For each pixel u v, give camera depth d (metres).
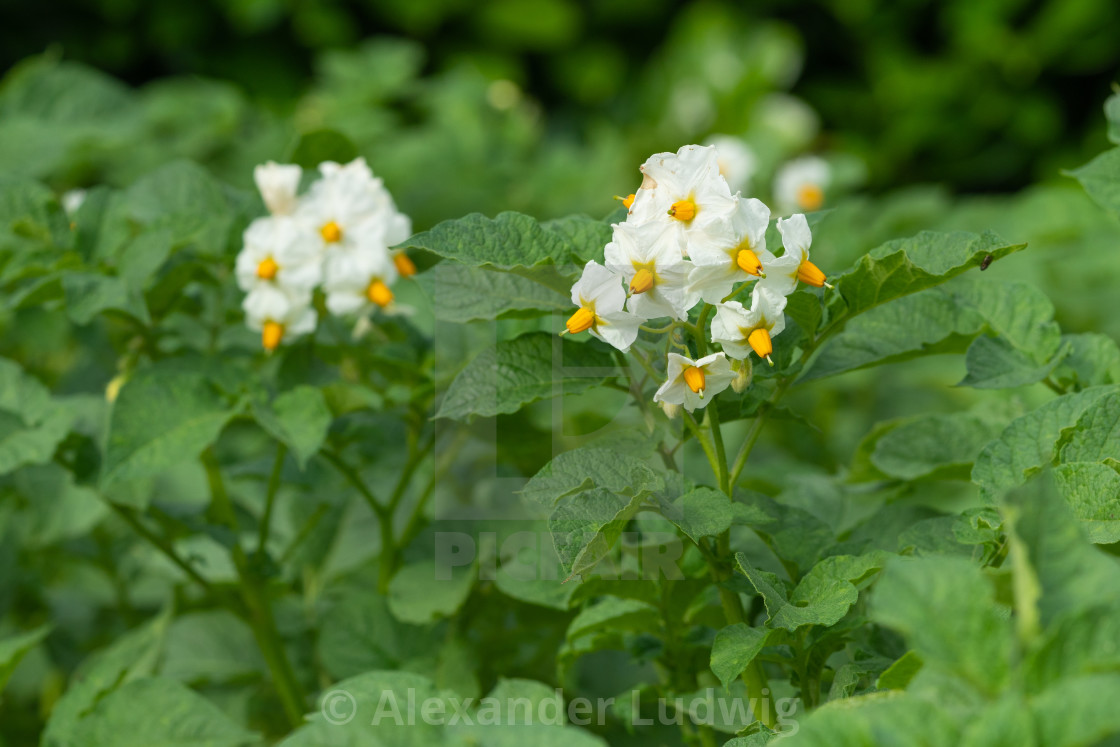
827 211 1.16
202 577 1.32
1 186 1.29
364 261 1.25
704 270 1.09
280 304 1.25
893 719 1.00
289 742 1.04
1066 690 0.99
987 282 1.21
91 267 1.28
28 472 1.42
